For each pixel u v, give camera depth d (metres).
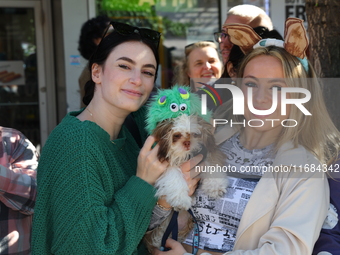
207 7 5.41
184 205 1.96
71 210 1.81
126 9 5.30
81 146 1.86
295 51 1.98
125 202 1.87
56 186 1.85
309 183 1.88
